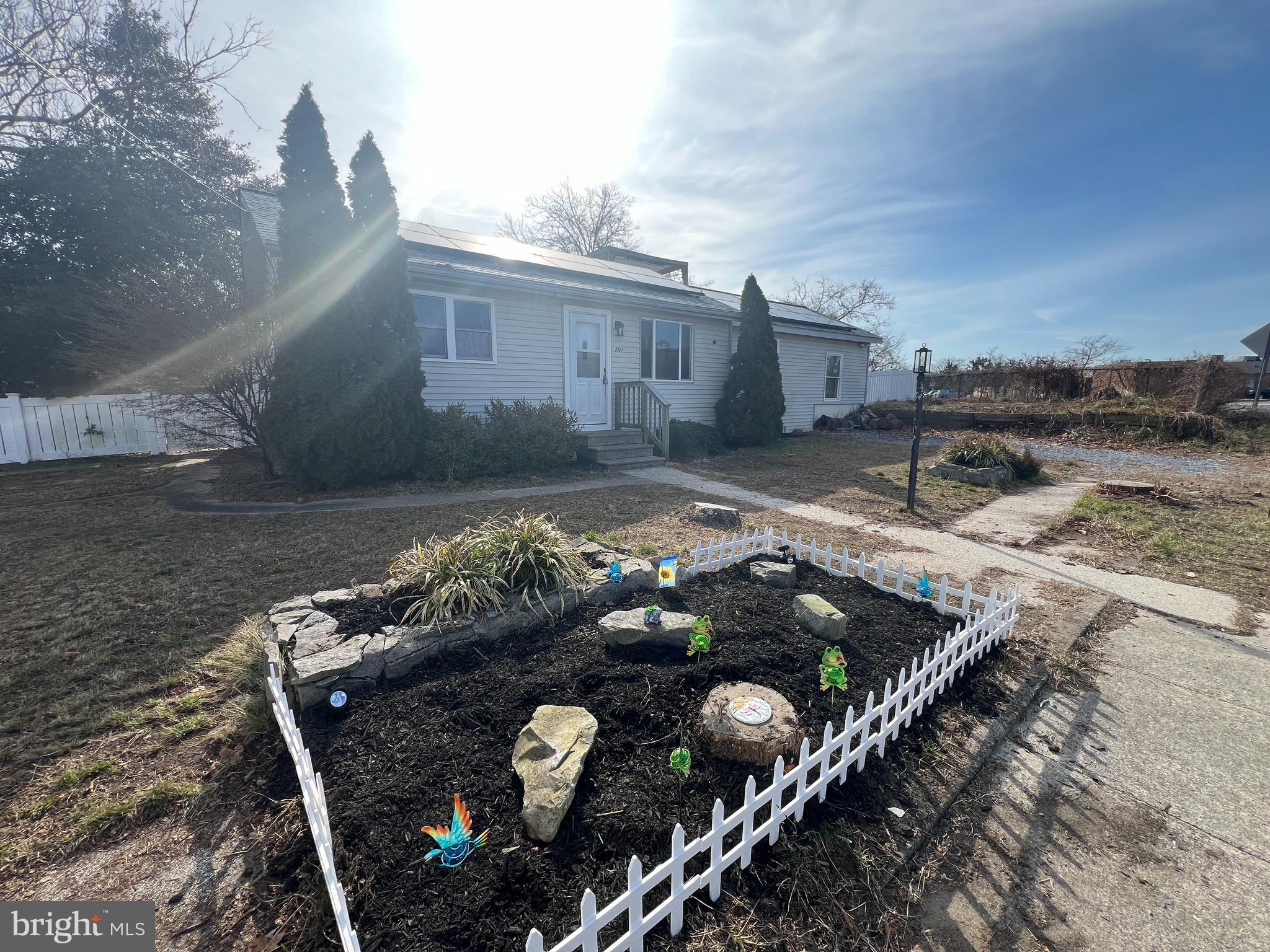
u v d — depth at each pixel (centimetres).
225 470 1012
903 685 248
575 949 155
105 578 451
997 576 475
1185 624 385
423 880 164
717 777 208
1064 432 1366
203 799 219
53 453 1148
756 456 1194
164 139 1545
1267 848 198
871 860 186
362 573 461
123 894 178
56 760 240
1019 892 180
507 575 337
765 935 159
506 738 225
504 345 993
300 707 246
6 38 1266
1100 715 280
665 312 1232
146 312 780
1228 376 1295
